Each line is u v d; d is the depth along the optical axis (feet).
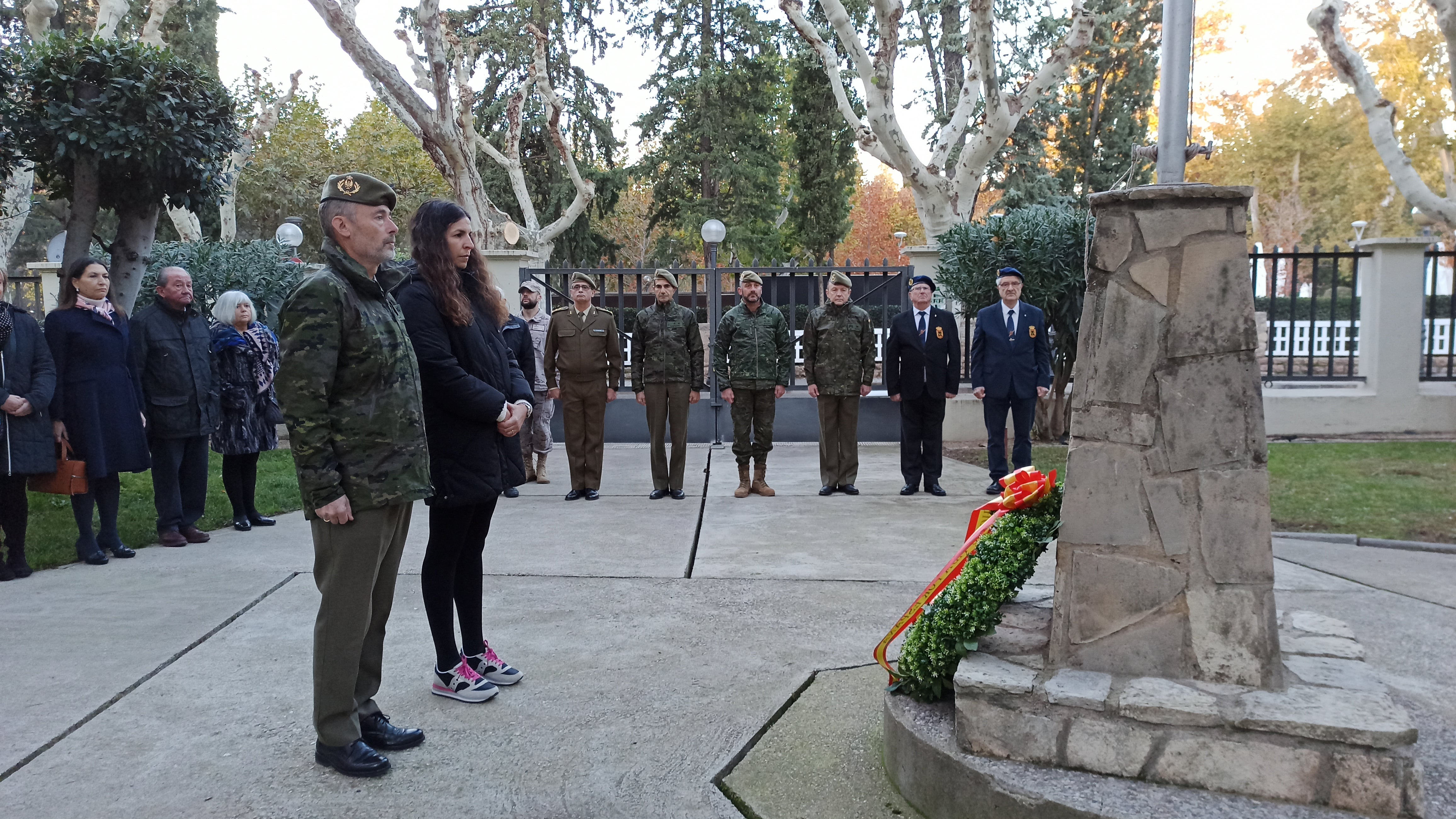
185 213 53.88
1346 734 6.69
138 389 18.06
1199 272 7.50
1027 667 7.98
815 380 24.57
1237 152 105.70
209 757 9.32
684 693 10.98
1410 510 20.74
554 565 17.12
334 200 8.80
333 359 8.51
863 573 16.48
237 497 20.26
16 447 15.49
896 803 8.34
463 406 10.00
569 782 8.84
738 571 16.61
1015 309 24.02
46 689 11.05
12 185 36.29
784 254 103.76
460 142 42.32
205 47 89.61
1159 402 7.60
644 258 129.49
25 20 53.31
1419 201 39.04
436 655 11.85
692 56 89.92
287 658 12.13
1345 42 39.42
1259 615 7.43
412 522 20.94
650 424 24.31
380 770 8.97
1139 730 7.18
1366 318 33.60
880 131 37.01
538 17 85.35
